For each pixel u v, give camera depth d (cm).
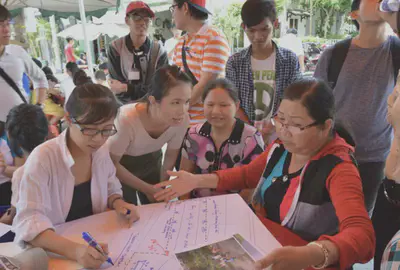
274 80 215
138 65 252
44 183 109
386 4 119
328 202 104
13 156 183
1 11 241
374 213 133
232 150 155
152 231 108
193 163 166
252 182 137
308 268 87
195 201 127
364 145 179
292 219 108
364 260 86
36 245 100
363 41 174
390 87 171
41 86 310
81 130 102
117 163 162
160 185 133
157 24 884
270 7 197
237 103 155
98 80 462
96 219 116
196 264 90
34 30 640
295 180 110
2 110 259
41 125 164
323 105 97
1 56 259
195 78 226
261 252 94
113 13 911
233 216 114
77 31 855
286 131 102
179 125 157
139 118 157
